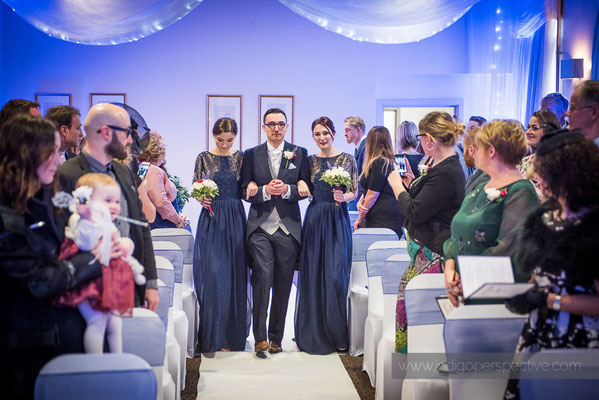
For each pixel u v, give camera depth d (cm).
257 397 386
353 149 873
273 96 862
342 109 872
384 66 876
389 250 420
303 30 864
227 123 496
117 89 848
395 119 1070
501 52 777
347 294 500
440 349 298
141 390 214
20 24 836
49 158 226
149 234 307
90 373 212
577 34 641
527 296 215
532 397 205
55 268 217
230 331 495
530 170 383
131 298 235
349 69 871
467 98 900
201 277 488
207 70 856
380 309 418
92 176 242
